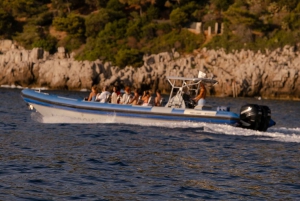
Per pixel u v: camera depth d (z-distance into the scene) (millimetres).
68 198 33344
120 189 35531
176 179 38344
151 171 40375
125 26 183375
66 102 64188
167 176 39094
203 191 35688
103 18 184375
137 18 190000
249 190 36250
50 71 151750
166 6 197000
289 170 42188
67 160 42938
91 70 148750
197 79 60906
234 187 36844
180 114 59844
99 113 62844
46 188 35156
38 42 179125
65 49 179125
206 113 59219
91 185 36188
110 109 62375
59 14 194625
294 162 45125
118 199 33469
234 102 124000
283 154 48375
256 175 40281
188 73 152125
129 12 197250
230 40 172875
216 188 36469
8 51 166625
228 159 45625
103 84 148625
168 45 175375
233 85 145750
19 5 195875
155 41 179125
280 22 178500
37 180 36812
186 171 40781
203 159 45250
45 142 50625
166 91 150500
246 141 54219
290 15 177875
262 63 149125
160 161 43844
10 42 181500
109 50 172500
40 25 193000
